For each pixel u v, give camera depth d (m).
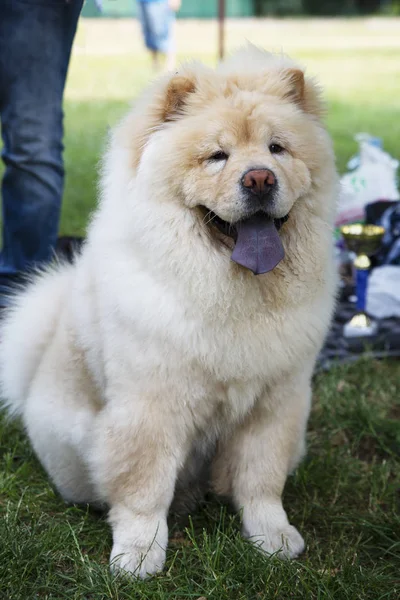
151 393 2.62
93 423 2.85
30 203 4.22
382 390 4.15
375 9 32.12
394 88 14.83
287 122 2.56
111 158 2.76
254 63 2.79
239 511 2.93
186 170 2.49
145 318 2.54
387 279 4.86
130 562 2.67
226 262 2.54
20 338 3.25
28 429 3.14
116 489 2.75
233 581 2.59
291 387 2.79
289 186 2.48
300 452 3.07
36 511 3.04
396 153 8.84
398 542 2.81
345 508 3.16
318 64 18.02
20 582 2.56
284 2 31.22
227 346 2.57
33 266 4.32
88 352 2.83
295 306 2.63
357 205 5.30
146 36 13.27
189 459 3.00
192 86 2.62
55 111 4.13
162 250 2.51
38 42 3.93
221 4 8.23
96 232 2.78
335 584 2.59
